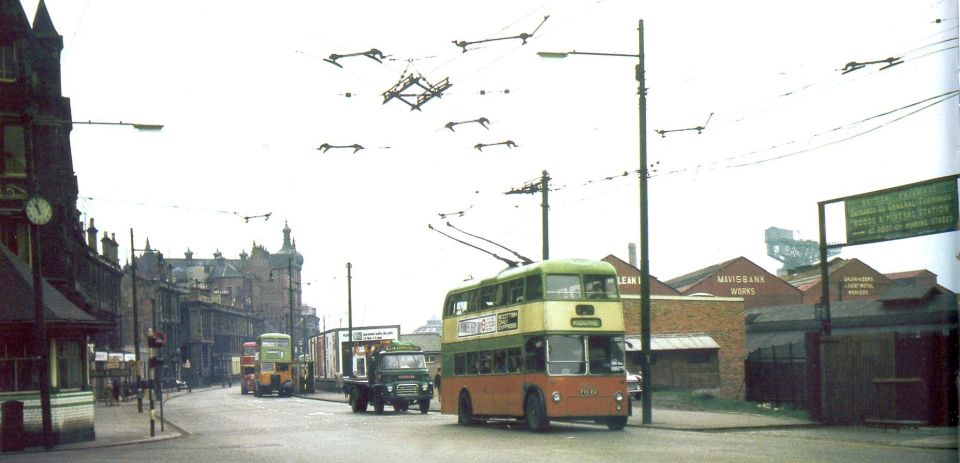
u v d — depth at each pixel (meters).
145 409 53.19
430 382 40.09
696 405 34.19
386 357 40.00
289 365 73.62
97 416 45.38
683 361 50.22
